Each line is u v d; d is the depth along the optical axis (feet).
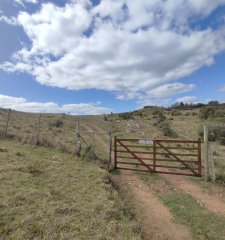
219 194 35.17
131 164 48.60
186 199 32.58
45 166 36.76
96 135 104.63
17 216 19.83
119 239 18.52
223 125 136.98
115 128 148.25
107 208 23.52
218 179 41.22
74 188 28.32
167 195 33.96
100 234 18.63
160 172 44.50
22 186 26.55
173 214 27.71
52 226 18.89
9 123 91.40
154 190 35.94
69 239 17.47
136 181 39.96
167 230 24.06
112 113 275.80
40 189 26.43
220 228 24.91
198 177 43.16
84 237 18.07
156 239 22.06
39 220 19.63
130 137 104.58
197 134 130.82
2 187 25.48
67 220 20.15
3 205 21.36
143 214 27.20
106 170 42.57
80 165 41.04
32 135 63.67
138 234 20.70
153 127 158.10
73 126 132.67
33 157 41.45
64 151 51.67
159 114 219.41
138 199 31.83
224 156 67.67
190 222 25.90
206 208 29.91
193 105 340.59
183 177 43.45
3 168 32.01
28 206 21.83
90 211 22.38
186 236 23.13
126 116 230.27
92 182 31.30
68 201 24.25
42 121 127.34
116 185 35.99
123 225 21.03
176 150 72.43
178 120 202.49
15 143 54.03
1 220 18.92
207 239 22.71
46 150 50.21
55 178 31.27
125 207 26.50
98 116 249.96
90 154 49.60
